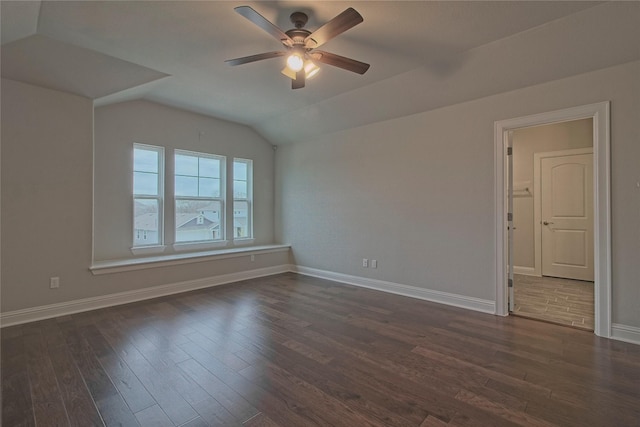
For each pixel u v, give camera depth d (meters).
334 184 4.98
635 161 2.59
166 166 4.56
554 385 2.02
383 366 2.27
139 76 3.41
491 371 2.19
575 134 4.87
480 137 3.44
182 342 2.68
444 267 3.75
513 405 1.81
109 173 4.02
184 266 4.34
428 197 3.88
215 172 5.25
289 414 1.74
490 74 3.11
